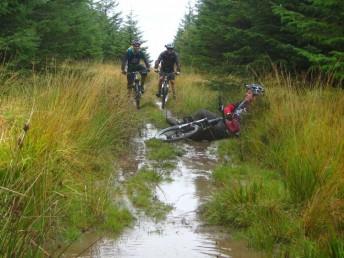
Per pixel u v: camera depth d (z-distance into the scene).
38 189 3.74
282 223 4.04
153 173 5.89
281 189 4.89
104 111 6.97
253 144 6.91
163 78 12.12
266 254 3.69
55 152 4.46
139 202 4.86
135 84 11.41
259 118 7.74
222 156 7.13
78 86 6.68
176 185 5.62
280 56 11.77
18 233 2.98
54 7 12.24
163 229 4.24
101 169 5.59
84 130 5.88
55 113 5.09
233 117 8.01
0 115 4.60
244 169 6.02
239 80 11.38
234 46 13.65
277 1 11.31
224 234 4.17
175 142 8.12
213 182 5.77
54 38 12.59
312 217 3.95
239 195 4.60
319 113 6.37
